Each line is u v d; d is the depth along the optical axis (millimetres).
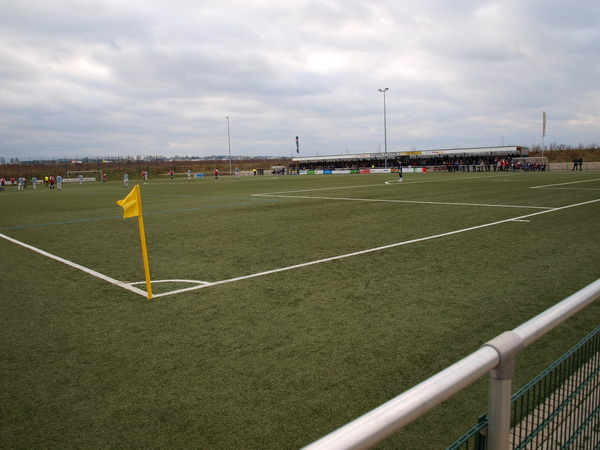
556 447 1976
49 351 4438
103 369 4000
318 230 11859
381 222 13016
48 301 6145
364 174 59938
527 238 9984
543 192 22094
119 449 2830
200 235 11625
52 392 3600
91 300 6145
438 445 2824
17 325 5203
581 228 11258
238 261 8336
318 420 3098
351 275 7078
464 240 9875
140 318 5340
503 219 13055
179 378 3785
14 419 3207
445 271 7207
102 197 29016
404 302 5680
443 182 32750
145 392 3561
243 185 38375
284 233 11531
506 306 5480
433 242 9711
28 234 12688
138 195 6031
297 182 40688
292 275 7176
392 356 4117
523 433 2279
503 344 1418
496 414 1471
